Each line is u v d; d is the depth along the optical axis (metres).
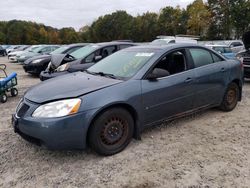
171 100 4.13
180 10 56.03
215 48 13.21
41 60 11.22
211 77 4.76
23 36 71.12
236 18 38.78
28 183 3.01
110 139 3.55
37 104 3.33
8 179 3.09
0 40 69.12
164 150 3.73
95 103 3.33
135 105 3.70
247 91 7.59
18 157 3.60
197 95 4.55
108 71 4.24
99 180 3.04
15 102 6.78
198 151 3.69
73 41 76.38
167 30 57.56
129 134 3.75
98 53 8.21
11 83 7.25
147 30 61.16
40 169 3.29
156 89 3.90
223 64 5.08
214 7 42.78
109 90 3.51
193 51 4.62
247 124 4.72
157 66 4.07
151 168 3.26
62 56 8.29
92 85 3.61
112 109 3.51
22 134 3.46
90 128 3.39
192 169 3.22
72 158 3.55
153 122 4.02
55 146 3.20
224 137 4.15
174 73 4.24
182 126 4.64
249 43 8.45
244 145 3.86
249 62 8.16
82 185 2.95
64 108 3.21
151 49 4.39
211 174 3.11
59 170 3.27
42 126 3.15
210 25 43.84
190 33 46.31
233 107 5.51
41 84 3.97
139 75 3.85
